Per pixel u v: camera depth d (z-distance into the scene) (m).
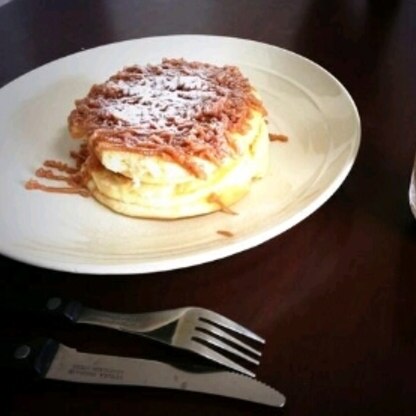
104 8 0.70
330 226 0.37
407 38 0.59
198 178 0.38
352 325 0.31
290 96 0.49
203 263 0.34
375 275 0.33
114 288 0.34
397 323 0.30
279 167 0.42
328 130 0.44
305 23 0.64
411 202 0.36
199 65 0.47
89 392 0.28
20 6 0.71
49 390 0.28
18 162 0.44
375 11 0.65
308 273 0.34
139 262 0.33
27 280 0.34
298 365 0.29
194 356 0.29
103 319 0.31
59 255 0.34
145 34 0.64
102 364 0.29
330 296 0.32
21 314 0.32
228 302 0.33
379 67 0.54
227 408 0.27
